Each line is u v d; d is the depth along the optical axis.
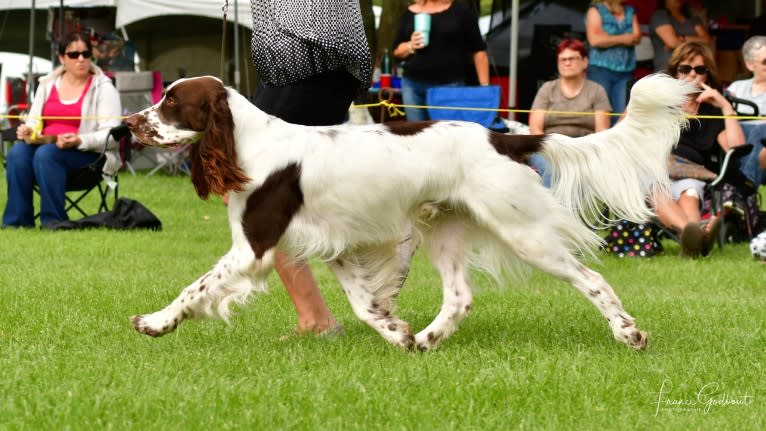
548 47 14.61
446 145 5.21
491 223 5.24
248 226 5.11
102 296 6.81
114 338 5.54
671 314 6.34
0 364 4.80
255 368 4.77
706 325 5.99
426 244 5.51
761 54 10.74
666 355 5.16
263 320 6.18
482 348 5.36
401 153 5.17
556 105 10.32
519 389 4.41
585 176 5.44
